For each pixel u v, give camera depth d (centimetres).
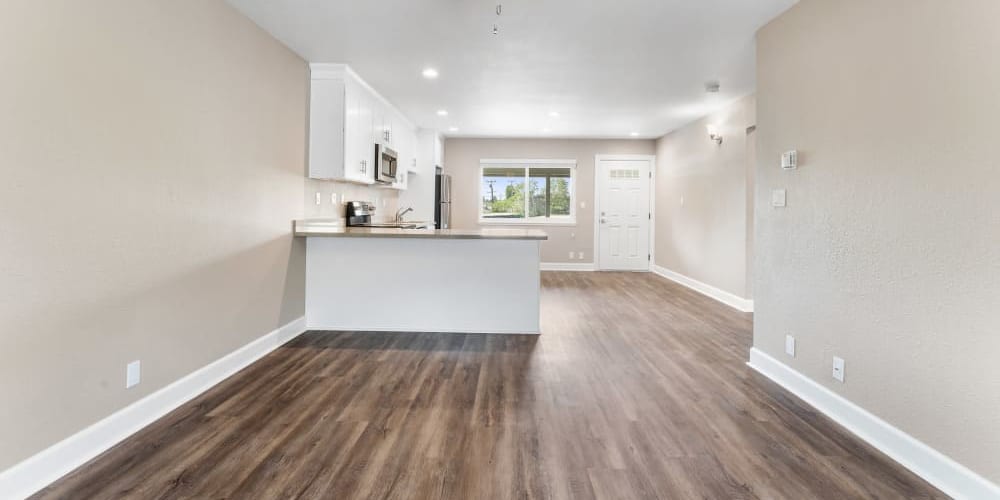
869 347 215
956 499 171
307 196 400
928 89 185
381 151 485
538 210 816
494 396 262
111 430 205
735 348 357
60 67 180
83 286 192
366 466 189
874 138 213
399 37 334
